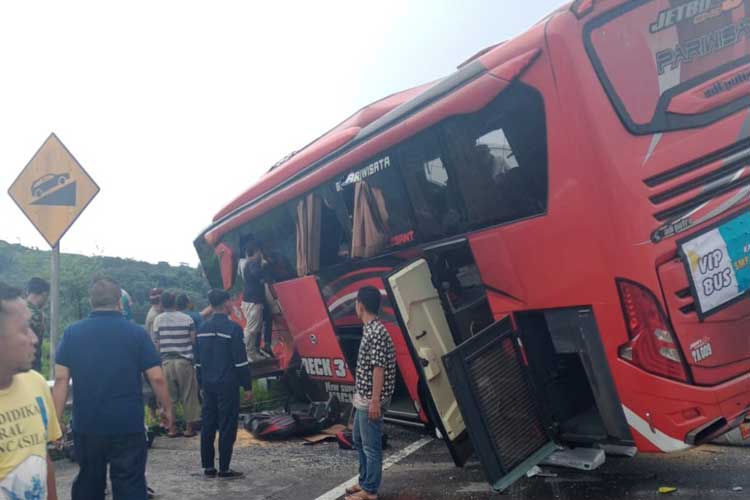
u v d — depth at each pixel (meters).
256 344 10.36
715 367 4.96
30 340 3.14
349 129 7.79
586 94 4.92
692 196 5.03
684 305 4.90
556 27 5.04
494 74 5.43
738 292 5.11
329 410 9.14
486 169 5.73
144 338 5.00
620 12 5.07
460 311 6.36
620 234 4.88
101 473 4.83
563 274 5.22
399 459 7.57
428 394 6.33
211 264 12.00
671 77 5.12
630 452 5.64
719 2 5.34
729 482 5.68
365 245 7.46
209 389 7.10
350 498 5.91
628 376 4.99
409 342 6.03
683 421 4.89
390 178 6.91
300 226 8.73
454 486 6.32
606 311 5.00
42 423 3.24
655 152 4.98
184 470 7.55
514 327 5.70
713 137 5.16
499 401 5.47
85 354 4.79
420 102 6.40
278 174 9.22
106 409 4.73
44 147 7.16
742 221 5.18
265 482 6.90
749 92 5.34
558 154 5.09
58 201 7.12
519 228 5.48
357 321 7.99
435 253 6.38
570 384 5.93
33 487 3.09
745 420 5.38
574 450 5.81
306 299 8.88
